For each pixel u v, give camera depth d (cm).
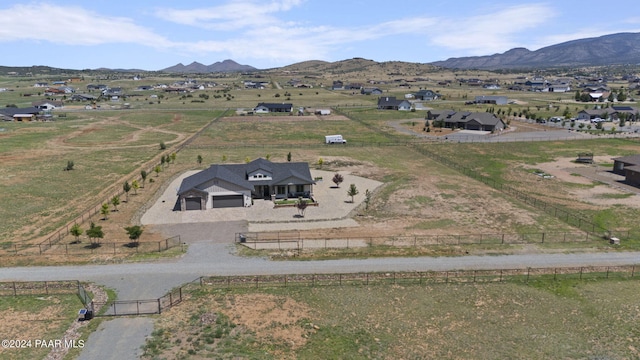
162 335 2914
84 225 5062
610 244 4531
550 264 4062
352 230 4959
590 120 13562
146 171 7688
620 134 11281
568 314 3256
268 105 16400
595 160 8562
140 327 3006
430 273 3875
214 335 2919
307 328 3036
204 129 12369
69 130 12000
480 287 3638
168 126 13000
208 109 16988
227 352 2738
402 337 2952
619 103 18162
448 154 9269
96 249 4344
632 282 3741
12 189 6438
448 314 3241
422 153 9375
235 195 5797
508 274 3872
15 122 13238
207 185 5706
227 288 3591
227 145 10219
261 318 3148
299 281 3728
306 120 14325
